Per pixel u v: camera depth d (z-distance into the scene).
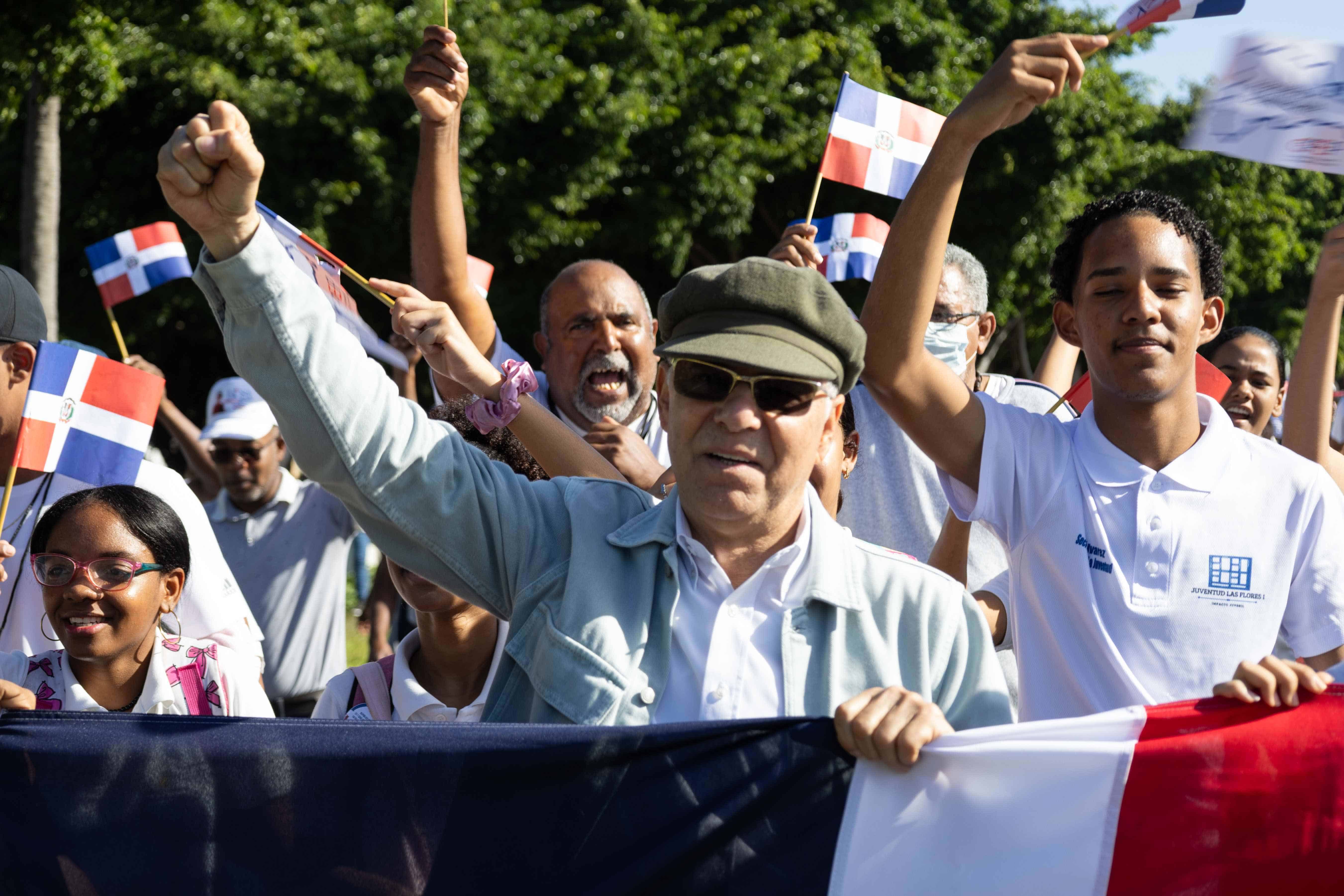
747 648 2.23
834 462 3.08
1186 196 16.17
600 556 2.30
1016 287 16.05
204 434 5.70
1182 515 2.55
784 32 15.46
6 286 3.26
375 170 13.10
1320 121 2.45
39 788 2.25
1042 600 2.62
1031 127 15.24
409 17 13.56
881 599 2.26
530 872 2.16
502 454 3.10
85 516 2.80
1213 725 2.16
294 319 2.13
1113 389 2.57
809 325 2.17
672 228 14.54
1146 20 2.55
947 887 2.12
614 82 14.11
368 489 2.21
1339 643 2.50
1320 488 2.57
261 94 12.92
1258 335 4.71
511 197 14.02
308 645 5.62
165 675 2.88
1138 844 2.14
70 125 12.21
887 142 3.95
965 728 2.23
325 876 2.20
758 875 2.12
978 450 2.66
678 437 2.20
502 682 2.36
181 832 2.23
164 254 6.41
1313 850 2.13
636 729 2.14
